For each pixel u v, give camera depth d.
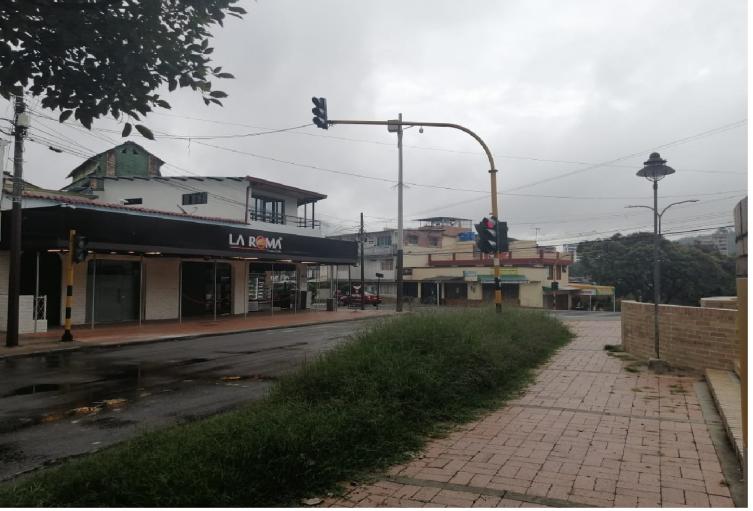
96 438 6.59
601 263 52.84
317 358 7.74
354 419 5.43
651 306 11.15
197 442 4.71
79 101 3.85
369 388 6.39
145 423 7.28
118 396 9.00
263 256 26.39
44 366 12.41
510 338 10.72
